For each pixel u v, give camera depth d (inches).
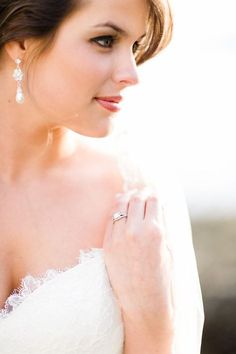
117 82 116.8
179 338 125.7
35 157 128.2
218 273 251.9
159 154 134.5
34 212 127.3
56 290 122.0
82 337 121.4
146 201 123.9
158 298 120.3
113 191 129.7
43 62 117.0
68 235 126.7
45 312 121.0
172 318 122.0
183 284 127.3
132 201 123.7
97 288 122.3
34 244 126.0
